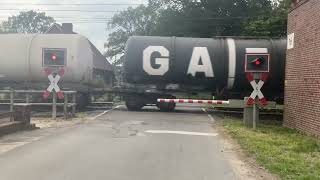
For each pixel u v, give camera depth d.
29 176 9.05
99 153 11.82
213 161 11.16
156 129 17.58
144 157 11.41
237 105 23.50
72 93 22.19
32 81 26.95
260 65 19.19
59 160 10.74
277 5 57.84
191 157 11.62
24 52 26.41
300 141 14.76
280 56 25.55
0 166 9.98
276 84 25.77
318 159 11.67
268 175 9.71
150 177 9.22
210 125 19.77
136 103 26.69
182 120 21.73
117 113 24.66
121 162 10.66
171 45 26.11
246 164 10.88
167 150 12.62
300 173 9.89
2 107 27.14
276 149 13.03
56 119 21.02
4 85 27.19
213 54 25.81
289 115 19.16
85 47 27.31
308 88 16.67
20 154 11.47
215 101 23.89
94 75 30.88
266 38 26.39
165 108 26.67
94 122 19.77
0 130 14.73
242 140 14.77
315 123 15.80
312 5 16.45
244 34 52.16
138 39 26.52
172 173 9.65
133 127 18.06
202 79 26.03
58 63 26.23
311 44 16.44
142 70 26.12
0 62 26.58
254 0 62.78
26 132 15.98
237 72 25.69
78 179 8.89
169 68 25.92
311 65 16.39
